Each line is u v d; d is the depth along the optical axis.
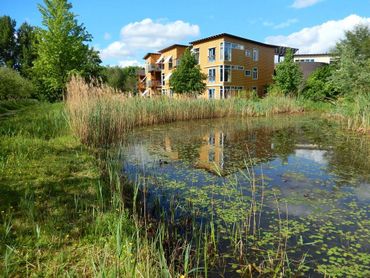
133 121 13.00
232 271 2.93
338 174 6.27
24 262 2.50
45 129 8.78
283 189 5.32
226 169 6.60
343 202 4.73
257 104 20.30
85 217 3.37
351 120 13.78
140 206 4.29
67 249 2.75
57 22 19.25
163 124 14.88
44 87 30.34
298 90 26.41
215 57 29.03
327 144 9.67
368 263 3.08
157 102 15.34
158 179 5.75
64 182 4.50
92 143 7.97
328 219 4.11
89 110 8.22
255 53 31.55
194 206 4.46
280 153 8.32
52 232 2.96
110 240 2.90
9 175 4.54
